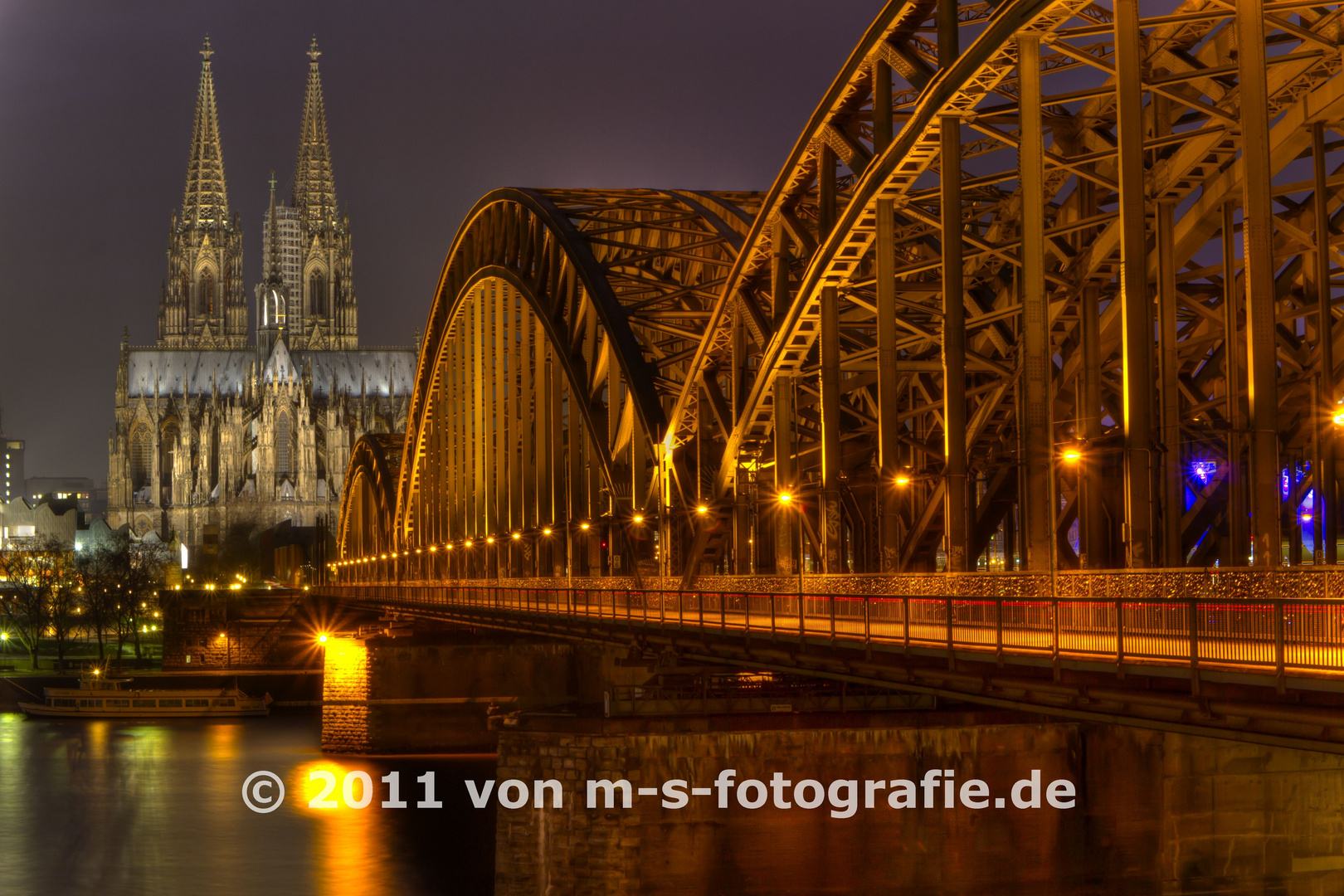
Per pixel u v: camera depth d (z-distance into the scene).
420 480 147.00
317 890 70.31
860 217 51.72
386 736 116.50
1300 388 51.00
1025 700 32.19
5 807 94.25
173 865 76.38
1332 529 41.16
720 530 64.75
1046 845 52.56
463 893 69.19
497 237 108.12
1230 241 46.50
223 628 183.38
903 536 58.69
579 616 64.56
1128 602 28.22
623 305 78.25
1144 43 49.12
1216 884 52.12
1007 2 42.22
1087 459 47.81
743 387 64.62
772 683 56.56
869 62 51.59
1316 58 42.25
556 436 95.38
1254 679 24.70
